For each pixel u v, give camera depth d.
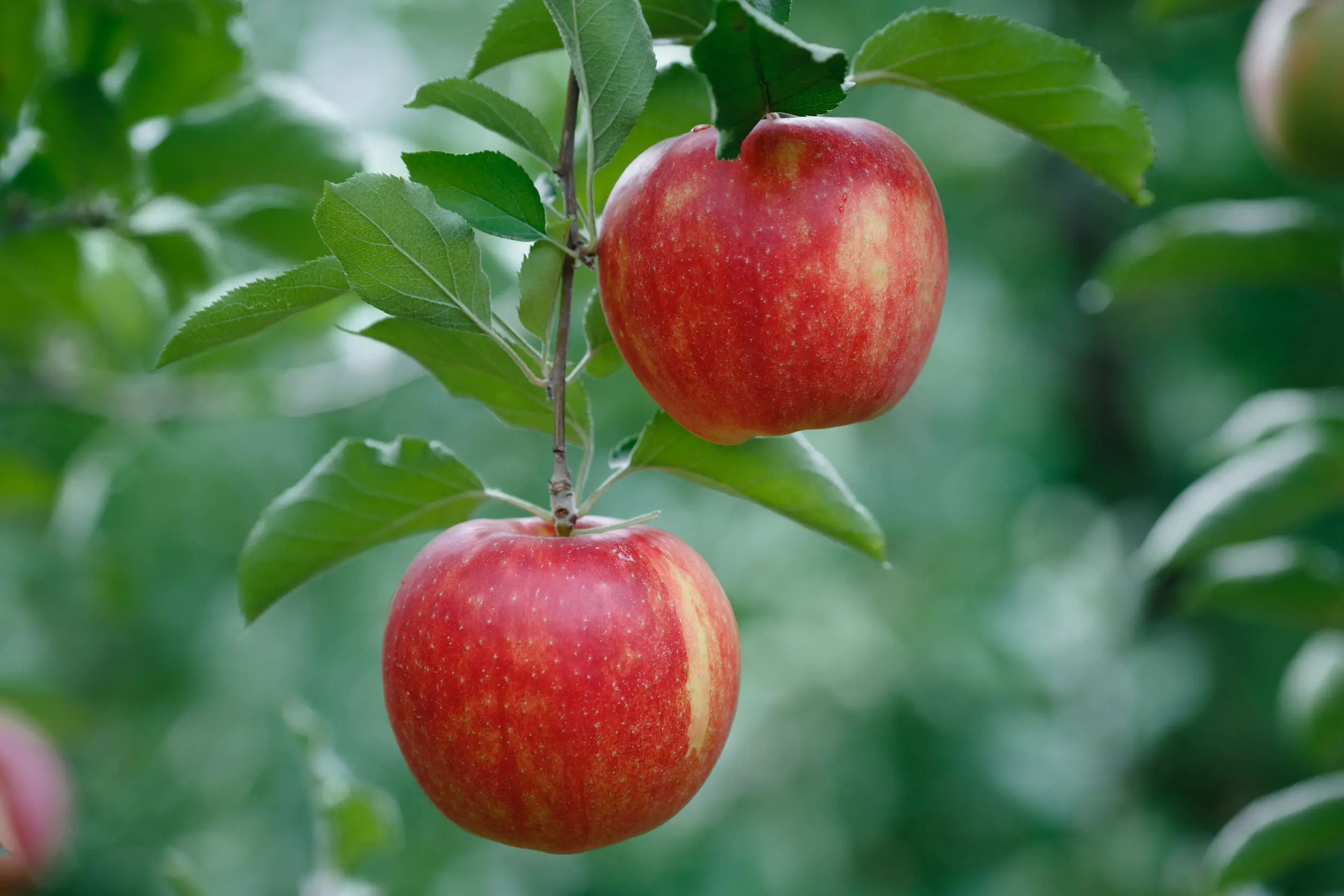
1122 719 2.81
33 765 1.27
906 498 2.95
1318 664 1.33
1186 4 1.24
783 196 0.83
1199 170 2.91
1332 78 1.21
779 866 2.46
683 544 0.87
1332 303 2.85
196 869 2.61
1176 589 2.53
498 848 2.61
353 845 1.00
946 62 0.85
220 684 2.71
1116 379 3.13
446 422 2.76
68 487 1.55
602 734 0.84
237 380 1.39
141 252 1.04
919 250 0.84
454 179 0.83
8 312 1.25
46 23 1.02
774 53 0.79
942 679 2.61
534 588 0.84
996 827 2.59
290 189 1.03
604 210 0.86
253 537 0.90
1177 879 2.60
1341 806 1.15
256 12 2.88
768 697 2.48
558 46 0.87
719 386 0.84
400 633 0.85
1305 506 1.14
